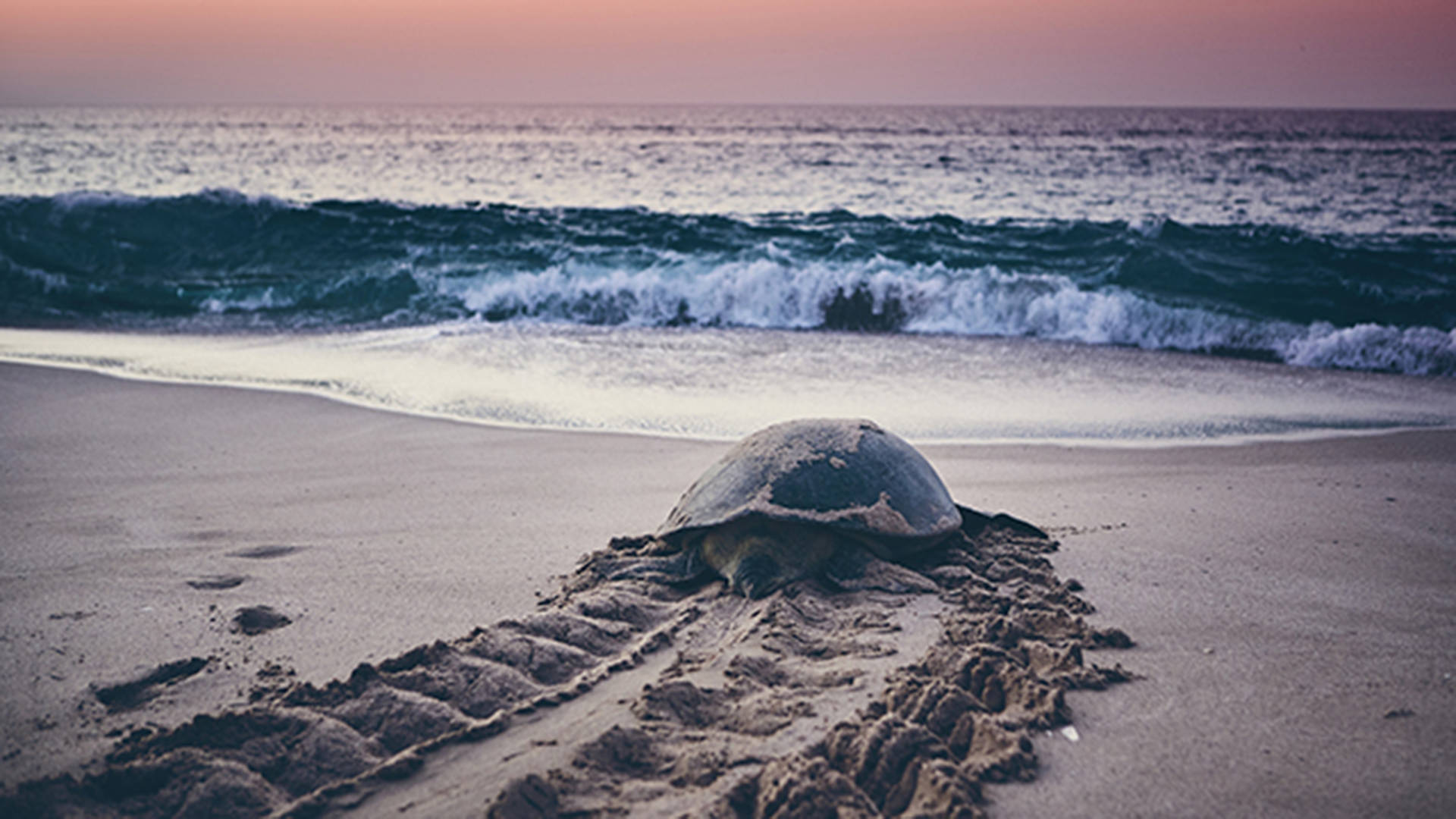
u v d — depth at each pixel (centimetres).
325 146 4872
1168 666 323
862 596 379
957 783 235
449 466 609
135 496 539
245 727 267
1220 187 2584
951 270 1203
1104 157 3806
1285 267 1252
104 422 700
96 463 603
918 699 278
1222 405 771
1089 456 638
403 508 525
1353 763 256
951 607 368
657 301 1187
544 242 1444
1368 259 1268
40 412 728
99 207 1418
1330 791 242
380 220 1503
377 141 5503
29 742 267
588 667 319
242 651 338
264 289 1223
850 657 321
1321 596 391
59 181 2675
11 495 535
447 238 1453
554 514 516
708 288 1183
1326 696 298
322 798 238
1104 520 507
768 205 2172
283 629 361
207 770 246
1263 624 361
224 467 600
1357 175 2964
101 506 520
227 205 1464
